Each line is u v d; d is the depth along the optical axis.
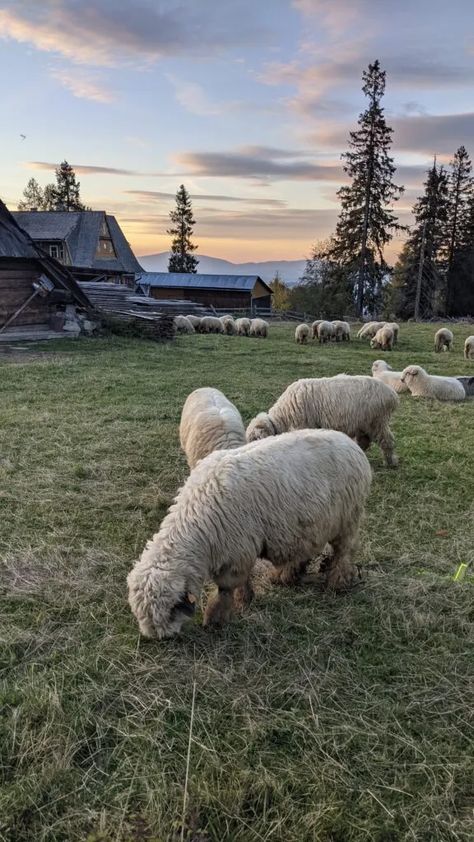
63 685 3.30
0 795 2.62
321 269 51.56
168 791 2.66
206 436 5.58
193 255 84.25
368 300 43.94
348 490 4.09
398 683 3.42
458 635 3.91
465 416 10.19
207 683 3.34
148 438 7.94
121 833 2.47
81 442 7.72
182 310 27.77
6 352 15.17
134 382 11.92
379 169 41.19
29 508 5.60
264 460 3.84
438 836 2.50
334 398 6.94
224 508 3.58
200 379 12.71
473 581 4.55
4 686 3.26
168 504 5.82
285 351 18.78
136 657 3.53
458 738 3.04
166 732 3.01
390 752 2.93
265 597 4.29
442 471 7.13
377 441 7.27
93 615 3.95
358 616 4.05
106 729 3.02
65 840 2.47
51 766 2.74
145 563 3.53
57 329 18.88
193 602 3.47
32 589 4.25
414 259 48.38
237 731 3.02
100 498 5.90
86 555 4.75
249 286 47.88
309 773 2.78
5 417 8.76
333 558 4.38
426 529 5.51
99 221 42.94
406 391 12.43
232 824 2.53
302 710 3.18
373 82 40.12
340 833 2.51
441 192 46.41
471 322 43.50
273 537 3.79
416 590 4.37
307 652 3.64
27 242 17.70
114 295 24.05
